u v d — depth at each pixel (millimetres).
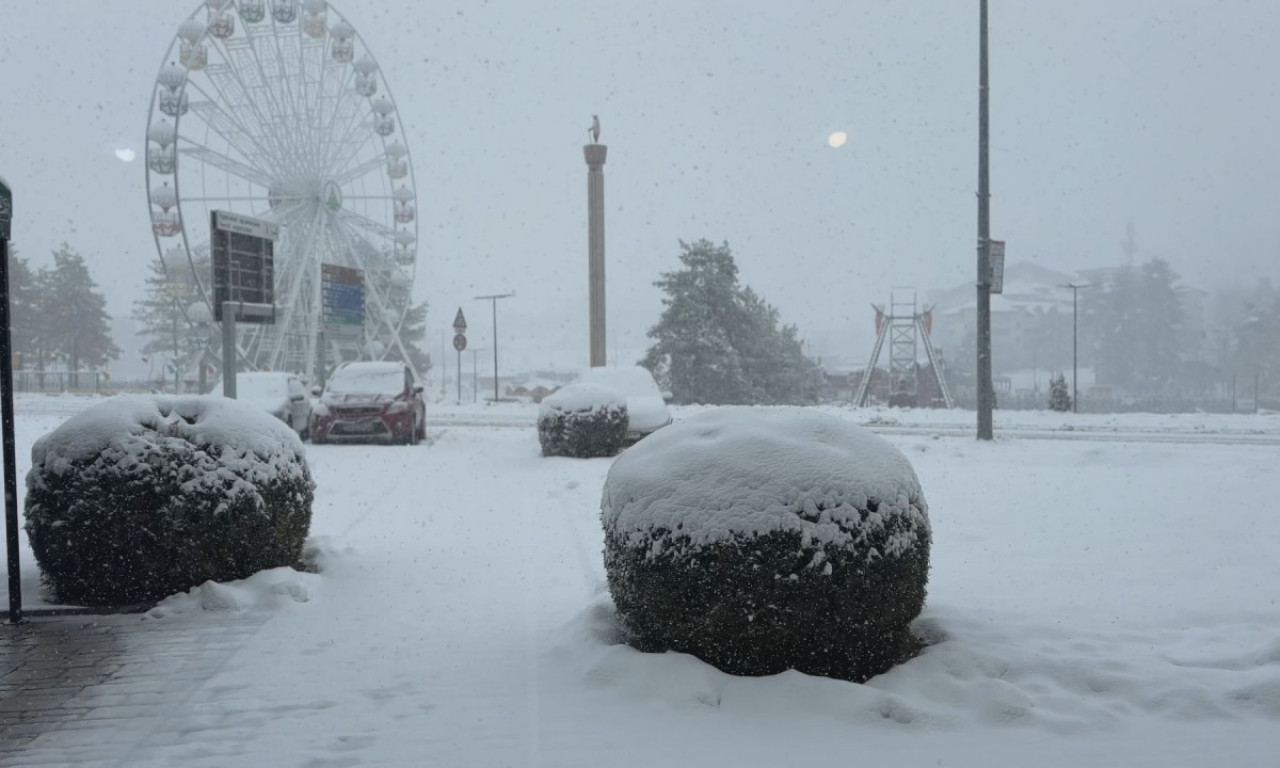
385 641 5957
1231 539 8797
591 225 36406
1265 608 6477
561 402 16281
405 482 13352
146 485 6785
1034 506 10711
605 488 5766
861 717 4648
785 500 5004
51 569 6848
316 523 10055
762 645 5047
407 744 4422
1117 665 5266
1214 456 15180
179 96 35781
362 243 44438
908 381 53812
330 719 4734
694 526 5051
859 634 5066
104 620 6512
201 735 4559
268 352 40812
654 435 5879
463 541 9094
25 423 22125
